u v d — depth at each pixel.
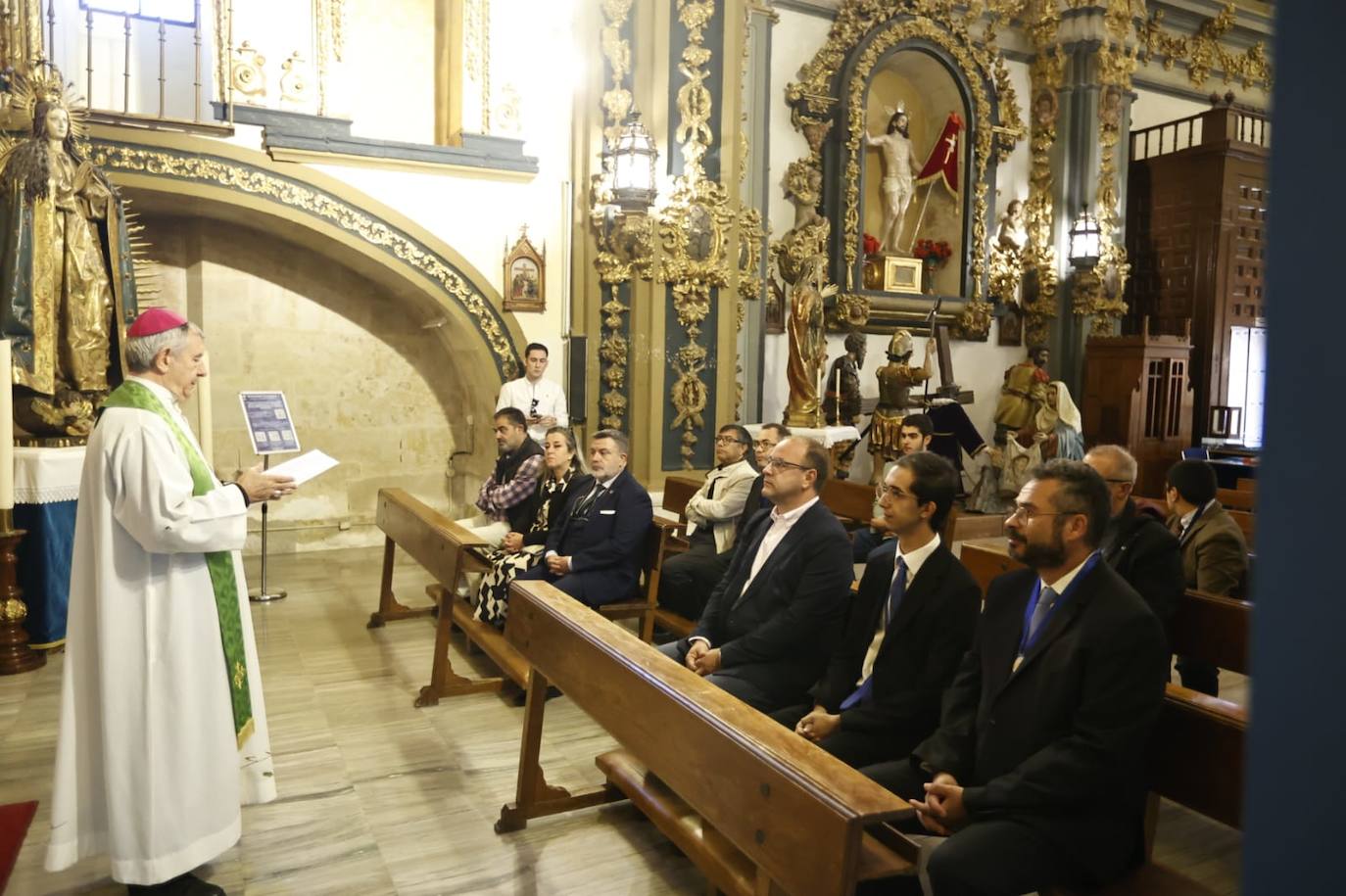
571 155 7.83
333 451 8.07
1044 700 2.28
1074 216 11.32
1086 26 11.09
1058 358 11.49
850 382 9.38
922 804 2.34
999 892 2.11
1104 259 11.36
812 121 9.66
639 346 7.98
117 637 2.59
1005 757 2.33
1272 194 0.57
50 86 5.23
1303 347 0.56
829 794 1.84
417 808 3.44
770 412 9.62
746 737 2.12
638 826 3.32
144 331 2.73
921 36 10.29
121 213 5.59
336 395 8.04
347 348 8.05
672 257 8.02
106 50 7.43
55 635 5.03
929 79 10.80
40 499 4.93
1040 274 11.34
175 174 6.51
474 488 8.21
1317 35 0.55
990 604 2.57
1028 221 11.37
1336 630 0.55
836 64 9.80
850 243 9.95
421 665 5.02
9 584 4.80
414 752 3.93
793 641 3.31
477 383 7.91
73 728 2.65
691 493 6.57
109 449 2.58
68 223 5.24
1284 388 0.57
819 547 3.37
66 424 5.32
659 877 2.99
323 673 4.88
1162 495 10.89
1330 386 0.55
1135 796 2.25
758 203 9.10
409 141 7.78
